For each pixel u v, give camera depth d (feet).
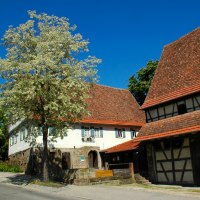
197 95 77.56
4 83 83.46
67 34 85.92
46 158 85.10
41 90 80.23
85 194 67.51
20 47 85.56
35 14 86.33
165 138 80.94
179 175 81.10
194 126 71.77
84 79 85.71
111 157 121.80
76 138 118.01
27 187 80.12
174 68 92.79
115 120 131.03
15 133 94.73
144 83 157.99
